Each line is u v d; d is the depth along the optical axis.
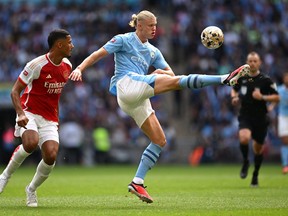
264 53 126.94
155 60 39.38
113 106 117.31
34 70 35.50
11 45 126.06
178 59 128.88
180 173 79.56
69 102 114.62
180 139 118.06
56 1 137.88
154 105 118.12
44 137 35.97
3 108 114.94
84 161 109.88
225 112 115.12
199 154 110.12
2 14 132.62
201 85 35.03
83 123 113.25
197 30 129.00
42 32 129.00
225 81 34.38
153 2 138.00
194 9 133.50
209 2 134.75
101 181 63.09
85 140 110.19
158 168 95.94
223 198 41.88
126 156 111.75
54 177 71.25
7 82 115.31
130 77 36.94
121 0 136.88
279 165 101.75
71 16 132.12
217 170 87.38
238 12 134.12
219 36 36.94
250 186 53.72
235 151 111.00
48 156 35.44
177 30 129.75
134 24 38.38
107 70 122.12
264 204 37.59
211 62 124.25
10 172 36.84
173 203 38.47
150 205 37.28
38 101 36.00
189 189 50.88
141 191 36.50
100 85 119.75
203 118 116.25
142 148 112.31
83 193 47.34
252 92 53.56
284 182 58.66
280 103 69.19
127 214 32.28
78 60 123.62
